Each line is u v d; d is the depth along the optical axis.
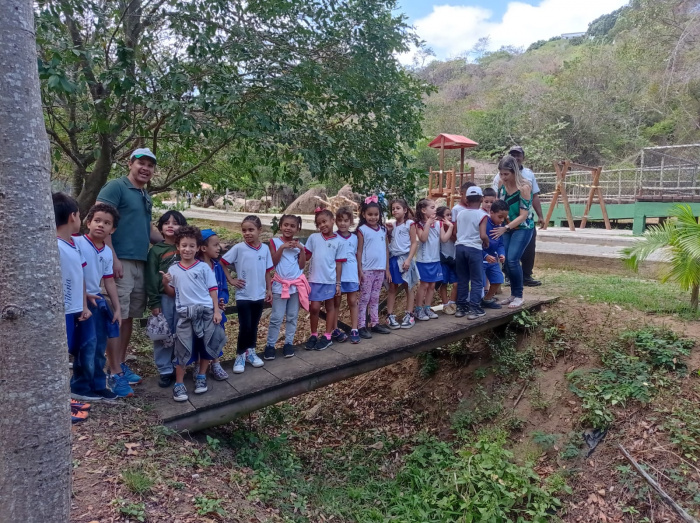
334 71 6.98
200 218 17.81
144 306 4.44
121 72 5.28
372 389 7.03
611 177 17.78
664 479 3.94
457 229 5.84
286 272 4.83
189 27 6.29
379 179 7.80
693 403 4.35
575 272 7.96
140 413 3.70
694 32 20.05
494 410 5.41
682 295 5.95
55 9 5.29
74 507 2.59
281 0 6.45
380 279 5.43
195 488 3.06
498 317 5.75
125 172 8.65
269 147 6.12
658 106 24.00
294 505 3.56
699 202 11.34
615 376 4.88
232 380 4.31
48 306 1.70
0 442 1.67
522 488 4.05
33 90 1.67
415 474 4.62
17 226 1.62
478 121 30.03
